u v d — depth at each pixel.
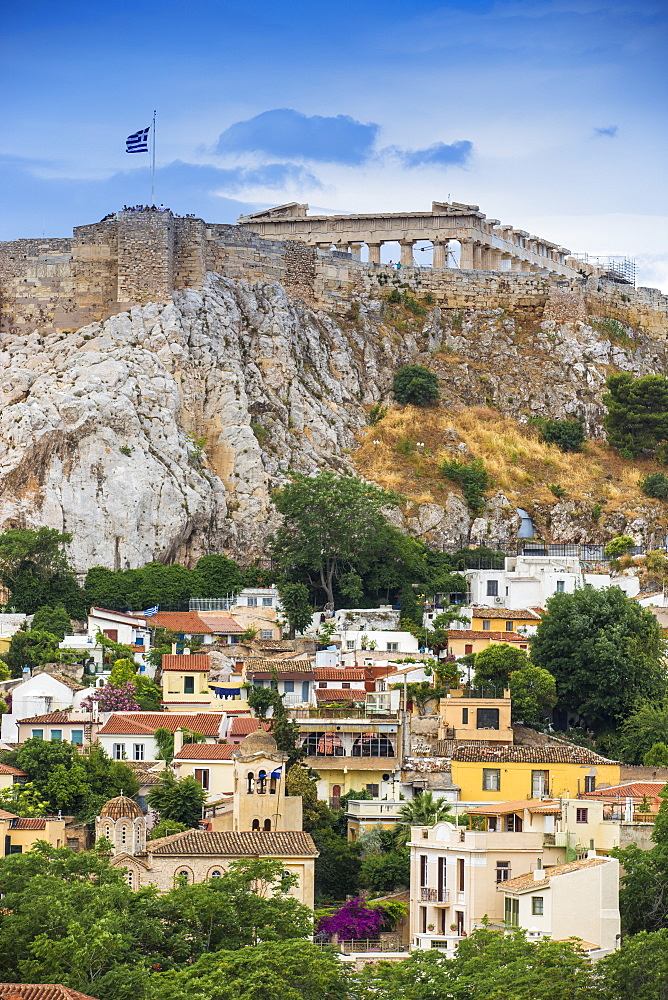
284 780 157.00
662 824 141.75
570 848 141.25
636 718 191.25
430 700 193.62
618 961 120.75
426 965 124.19
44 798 162.88
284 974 119.25
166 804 159.38
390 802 165.62
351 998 122.06
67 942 120.62
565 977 119.62
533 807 148.12
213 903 128.62
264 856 140.75
